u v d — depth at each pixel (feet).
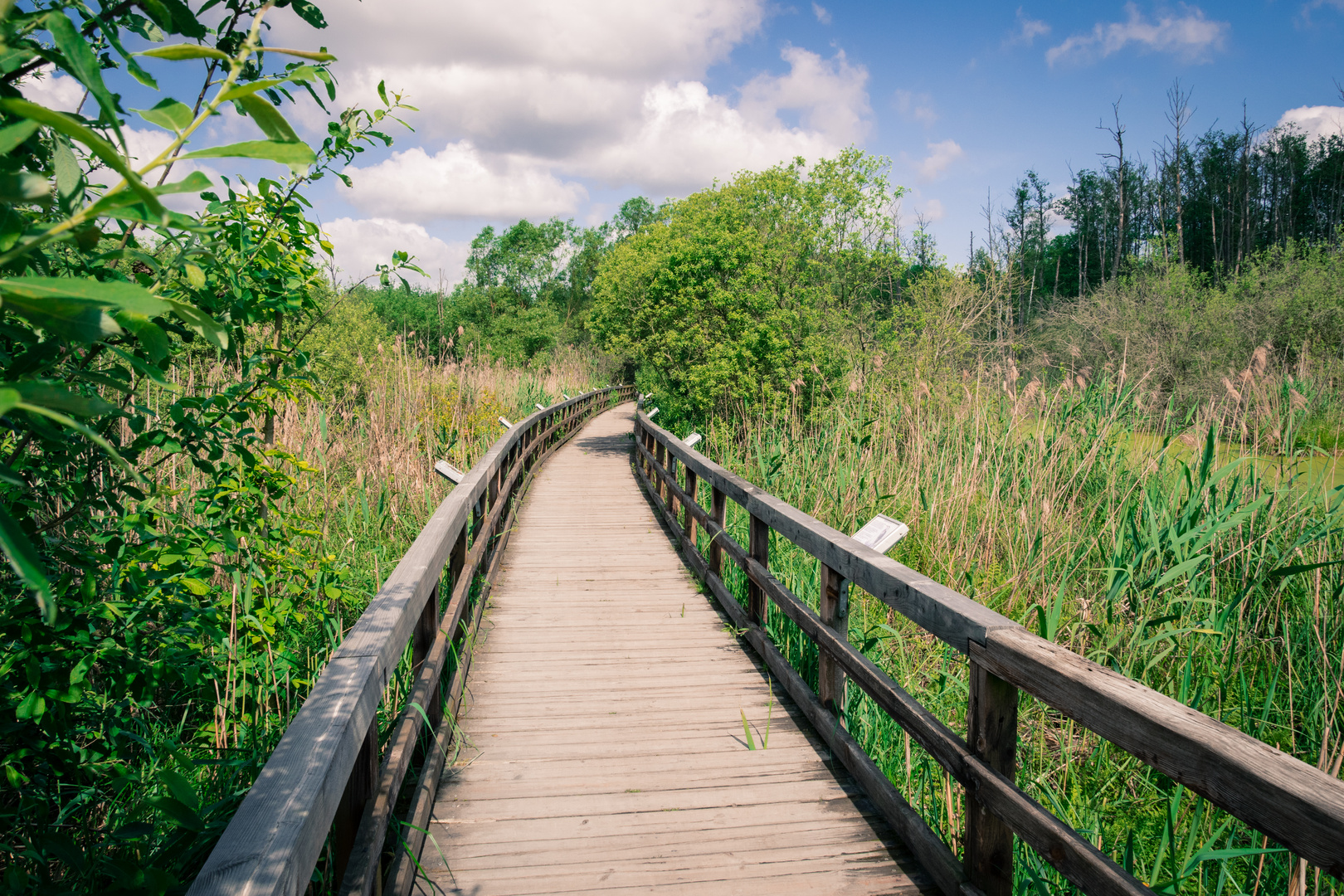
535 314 119.85
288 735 5.00
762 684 12.85
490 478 16.93
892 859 8.17
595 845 8.37
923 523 20.18
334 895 5.84
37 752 7.41
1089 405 23.07
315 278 11.12
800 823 8.84
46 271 3.99
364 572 17.43
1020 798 6.32
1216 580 15.75
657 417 50.19
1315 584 13.43
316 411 21.03
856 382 29.22
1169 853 8.82
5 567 6.72
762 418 35.65
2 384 2.10
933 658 13.89
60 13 2.15
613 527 25.61
